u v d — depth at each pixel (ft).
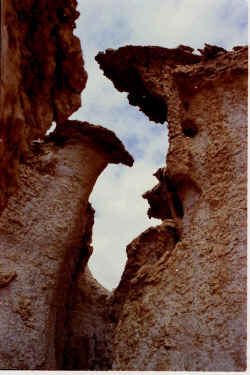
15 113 15.06
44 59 18.39
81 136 43.39
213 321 26.08
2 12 12.82
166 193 37.99
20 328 33.37
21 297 34.55
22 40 16.96
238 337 24.79
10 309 33.71
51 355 34.96
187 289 28.22
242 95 33.06
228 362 24.39
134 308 29.89
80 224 42.11
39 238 37.70
